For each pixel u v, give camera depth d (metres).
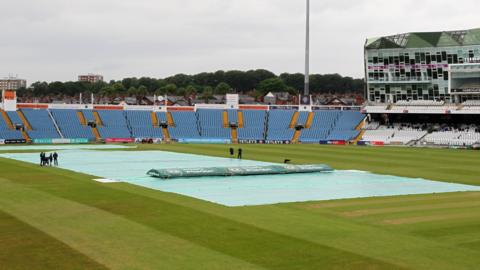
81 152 98.88
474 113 132.50
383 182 58.25
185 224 33.28
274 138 143.25
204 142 138.00
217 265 24.50
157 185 53.53
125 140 135.38
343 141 137.25
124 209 38.19
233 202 43.25
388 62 150.62
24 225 32.44
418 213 38.44
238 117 153.75
